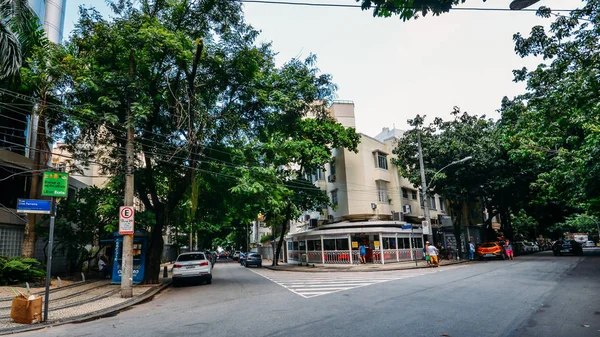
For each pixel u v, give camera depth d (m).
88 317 9.23
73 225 23.16
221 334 6.88
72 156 16.95
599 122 13.84
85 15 14.59
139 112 13.30
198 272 17.00
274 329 7.12
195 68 14.54
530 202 33.47
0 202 17.94
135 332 7.39
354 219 31.22
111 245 23.58
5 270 14.98
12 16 13.43
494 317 7.69
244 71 15.80
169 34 13.27
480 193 31.75
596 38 11.38
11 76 14.10
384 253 27.81
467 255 38.31
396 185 33.84
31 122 19.44
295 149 25.53
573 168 17.23
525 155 17.62
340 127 29.09
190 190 18.55
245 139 17.80
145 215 16.58
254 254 35.97
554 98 14.22
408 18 5.24
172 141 16.66
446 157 29.61
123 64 14.63
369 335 6.47
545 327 6.78
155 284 16.86
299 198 28.72
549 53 12.42
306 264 32.22
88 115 13.40
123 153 16.31
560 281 13.62
